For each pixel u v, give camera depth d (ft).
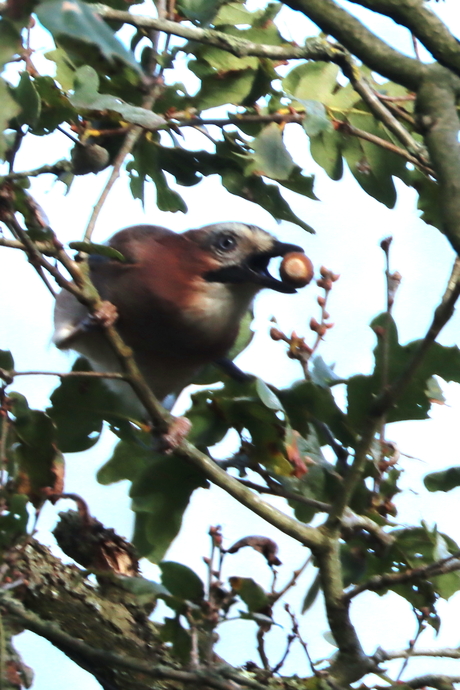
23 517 17.40
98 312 18.67
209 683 17.40
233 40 18.83
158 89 22.59
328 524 20.04
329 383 21.80
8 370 18.80
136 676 20.25
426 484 20.94
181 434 19.88
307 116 19.58
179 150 23.97
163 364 27.02
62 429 20.84
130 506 20.99
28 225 17.49
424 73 16.75
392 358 21.02
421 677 19.11
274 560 18.88
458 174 15.94
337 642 19.67
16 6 13.03
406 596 21.21
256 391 21.03
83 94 17.56
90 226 18.97
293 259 24.88
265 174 20.90
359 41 16.93
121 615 21.29
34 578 21.01
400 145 23.13
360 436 20.36
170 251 26.14
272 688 17.67
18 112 13.99
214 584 17.98
